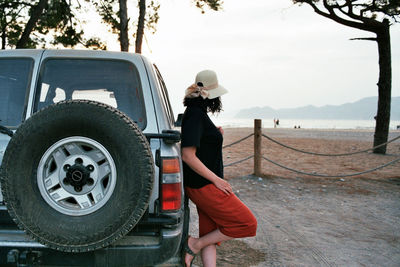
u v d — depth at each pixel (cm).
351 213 604
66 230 207
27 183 209
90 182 218
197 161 258
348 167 1109
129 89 270
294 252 423
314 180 883
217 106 282
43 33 1695
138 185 208
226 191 263
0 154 240
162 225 235
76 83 271
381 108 1461
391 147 1792
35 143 210
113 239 209
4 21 1639
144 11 1353
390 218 579
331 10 1435
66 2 1549
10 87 266
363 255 421
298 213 594
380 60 1457
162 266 234
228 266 377
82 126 211
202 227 290
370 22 1384
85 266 228
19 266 225
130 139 210
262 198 688
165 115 270
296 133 3394
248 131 3575
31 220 206
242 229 268
